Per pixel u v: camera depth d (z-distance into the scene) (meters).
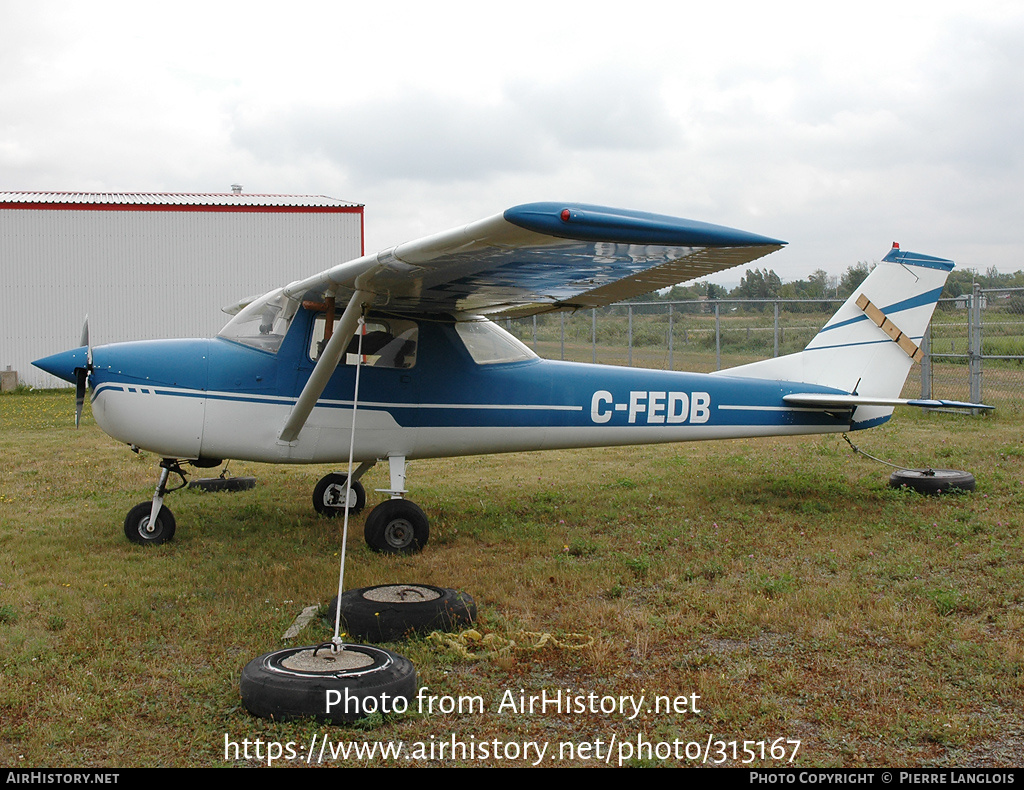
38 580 5.06
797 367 7.79
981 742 3.03
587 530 6.47
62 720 3.19
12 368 22.45
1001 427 12.08
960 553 5.42
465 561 5.59
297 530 6.59
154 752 2.98
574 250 4.12
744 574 5.16
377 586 4.51
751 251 4.13
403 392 6.29
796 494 7.64
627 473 9.22
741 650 3.92
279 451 6.03
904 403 7.07
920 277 7.79
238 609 4.51
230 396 5.88
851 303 7.80
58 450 11.14
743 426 7.52
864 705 3.33
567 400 6.86
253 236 23.80
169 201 24.14
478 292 5.61
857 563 5.29
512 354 6.75
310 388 5.58
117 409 5.76
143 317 23.23
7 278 22.34
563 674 3.69
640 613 4.38
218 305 23.69
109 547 5.96
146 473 9.33
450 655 3.83
